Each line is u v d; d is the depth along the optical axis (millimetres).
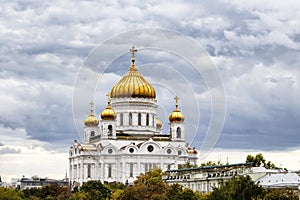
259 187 176000
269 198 170500
